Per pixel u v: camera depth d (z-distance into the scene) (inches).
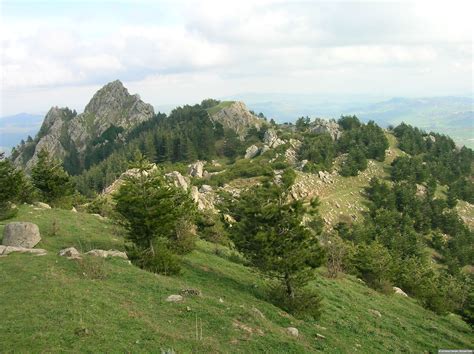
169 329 807.7
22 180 2081.7
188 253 1721.2
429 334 1497.3
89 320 770.2
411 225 5378.9
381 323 1459.2
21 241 1310.3
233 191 5241.1
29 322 735.7
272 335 898.7
